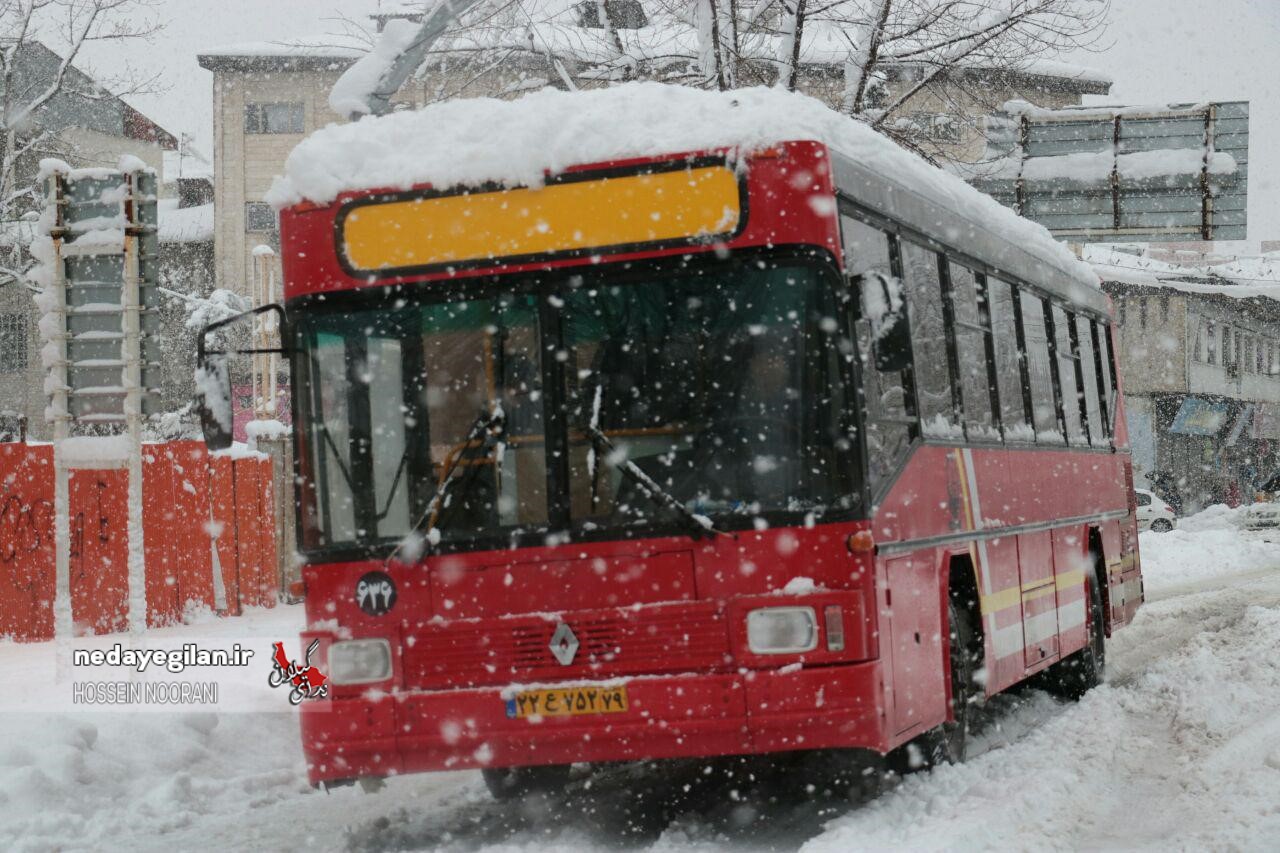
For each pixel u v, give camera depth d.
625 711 7.62
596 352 7.97
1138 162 34.81
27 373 61.72
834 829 7.64
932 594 8.94
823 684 7.52
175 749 11.31
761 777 9.87
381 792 10.43
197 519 19.69
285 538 22.77
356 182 8.31
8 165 38.41
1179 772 9.55
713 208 7.95
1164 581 27.30
